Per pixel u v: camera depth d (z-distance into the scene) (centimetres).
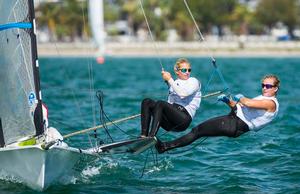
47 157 4103
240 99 4197
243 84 13712
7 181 4403
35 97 4325
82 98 10256
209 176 4881
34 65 4312
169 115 4278
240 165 5222
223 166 5188
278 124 7238
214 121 4294
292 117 7856
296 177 4822
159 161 5322
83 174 4694
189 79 4297
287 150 5772
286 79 15438
